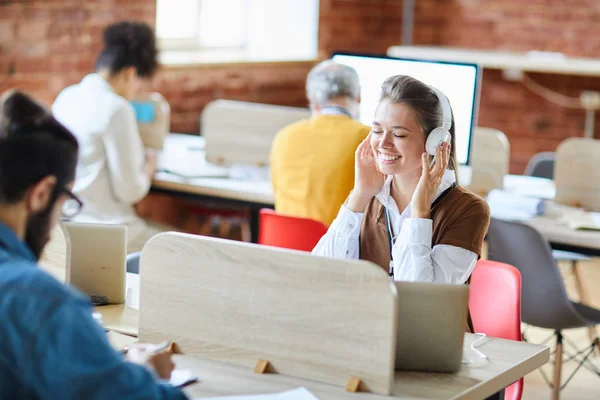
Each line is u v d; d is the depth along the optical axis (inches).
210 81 276.1
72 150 66.3
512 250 160.9
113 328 100.3
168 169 200.1
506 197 188.2
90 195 183.3
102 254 108.4
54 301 60.8
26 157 63.7
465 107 180.5
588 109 311.4
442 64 182.5
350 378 84.4
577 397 175.5
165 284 92.5
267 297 87.4
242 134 207.5
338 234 112.4
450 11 334.0
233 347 89.6
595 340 179.3
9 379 61.6
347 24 328.5
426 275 102.3
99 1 237.0
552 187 204.8
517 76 314.8
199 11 285.3
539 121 319.9
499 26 328.2
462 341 89.0
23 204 64.8
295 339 86.5
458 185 110.1
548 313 160.4
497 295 118.5
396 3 338.3
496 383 89.4
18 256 64.4
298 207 163.0
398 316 88.6
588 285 248.5
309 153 161.2
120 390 62.1
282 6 308.3
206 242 90.0
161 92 259.6
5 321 60.7
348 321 84.0
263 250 87.1
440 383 86.7
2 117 64.5
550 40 322.0
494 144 196.5
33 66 223.5
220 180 196.4
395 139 106.7
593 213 183.8
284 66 303.1
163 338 93.1
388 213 111.3
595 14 314.3
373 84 192.5
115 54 184.2
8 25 215.8
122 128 181.9
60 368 60.4
